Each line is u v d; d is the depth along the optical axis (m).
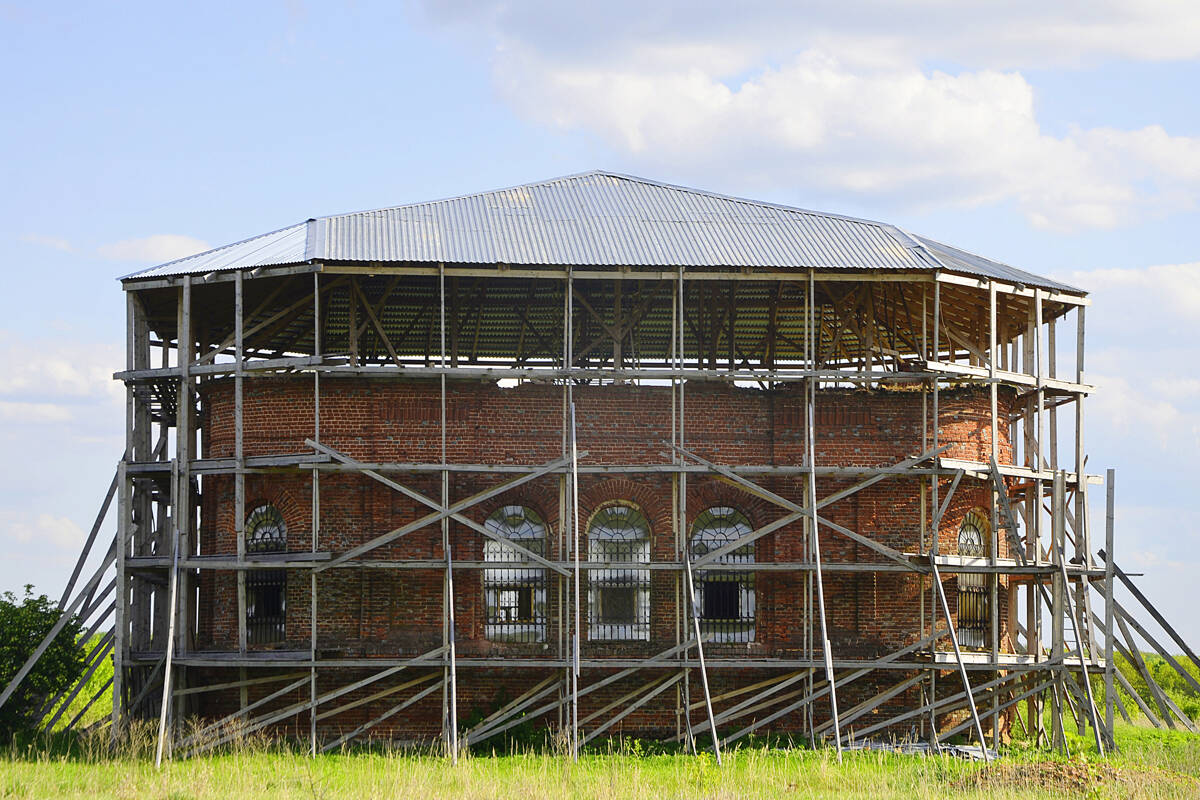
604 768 32.06
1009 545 39.72
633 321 40.84
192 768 31.19
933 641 36.34
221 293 38.97
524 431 37.97
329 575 37.06
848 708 37.62
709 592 38.19
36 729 37.03
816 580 37.50
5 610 36.88
